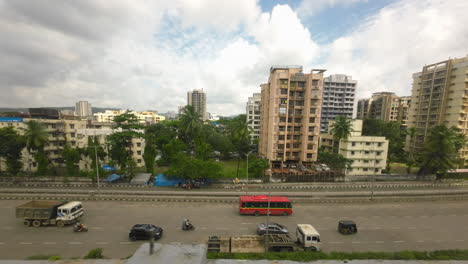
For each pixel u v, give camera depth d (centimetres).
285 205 3164
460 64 6625
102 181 4556
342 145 6125
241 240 2152
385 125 8350
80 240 2381
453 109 6775
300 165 6334
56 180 4544
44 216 2642
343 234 2639
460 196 4025
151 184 4559
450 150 5206
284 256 1583
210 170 4544
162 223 2817
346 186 4809
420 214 3278
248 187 4569
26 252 2158
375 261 358
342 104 12475
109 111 15262
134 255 248
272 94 6275
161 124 8844
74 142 6147
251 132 5641
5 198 3541
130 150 5378
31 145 4662
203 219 2964
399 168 6969
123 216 2997
